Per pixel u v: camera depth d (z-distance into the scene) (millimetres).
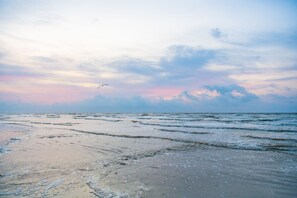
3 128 34062
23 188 7809
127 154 13828
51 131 28844
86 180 8656
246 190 7625
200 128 33125
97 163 11469
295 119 58875
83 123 48594
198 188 7816
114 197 6980
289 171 9961
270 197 7008
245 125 38625
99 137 22312
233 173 9742
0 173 9648
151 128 33688
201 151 14875
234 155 13594
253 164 11328
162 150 15266
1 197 7043
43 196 7074
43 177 9062
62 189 7680
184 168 10547
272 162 11766
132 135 24125
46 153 14008
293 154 13844
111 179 8820
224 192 7445
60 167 10625
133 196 7066
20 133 26297
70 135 24047
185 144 17844
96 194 7215
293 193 7289
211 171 10039
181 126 37562
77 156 13117
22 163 11398
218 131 28359
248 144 17750
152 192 7426
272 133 25688
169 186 8031
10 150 14992
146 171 9984
